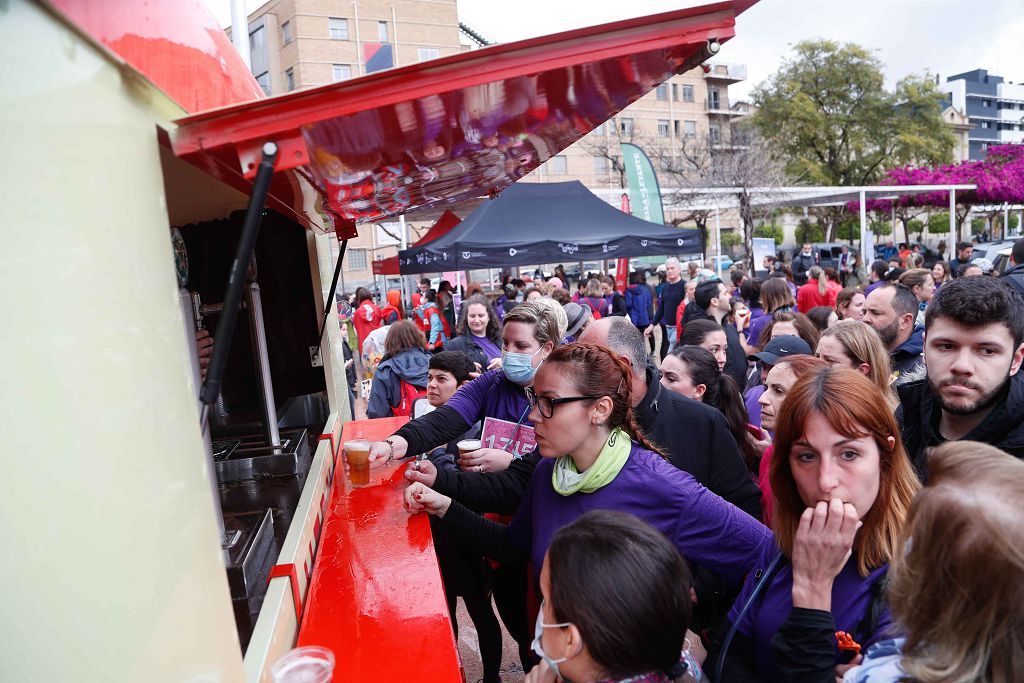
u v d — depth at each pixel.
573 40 1.05
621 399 1.86
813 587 1.35
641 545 1.20
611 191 18.83
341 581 1.68
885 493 1.42
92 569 0.70
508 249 10.15
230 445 2.38
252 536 1.53
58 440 0.69
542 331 2.84
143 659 0.74
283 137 0.99
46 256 0.68
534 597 2.39
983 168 30.47
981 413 2.14
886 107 34.47
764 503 2.50
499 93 1.15
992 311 2.03
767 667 1.49
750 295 9.02
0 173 0.66
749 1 1.06
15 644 0.68
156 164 0.91
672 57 1.17
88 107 0.74
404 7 39.81
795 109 33.75
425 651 1.35
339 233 2.65
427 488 2.16
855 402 1.39
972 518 0.93
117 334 0.75
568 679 1.24
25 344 0.67
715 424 2.49
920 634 0.98
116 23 0.84
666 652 1.18
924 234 50.03
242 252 0.97
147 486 0.77
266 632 1.23
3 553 0.67
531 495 2.12
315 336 3.05
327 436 2.63
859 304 5.37
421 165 1.55
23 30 0.67
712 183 24.70
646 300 12.97
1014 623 0.89
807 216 37.88
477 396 3.09
